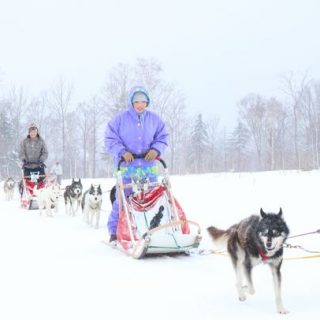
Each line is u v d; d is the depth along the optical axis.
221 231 4.98
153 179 7.59
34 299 4.45
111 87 52.31
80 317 3.92
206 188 16.11
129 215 7.05
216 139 83.31
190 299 4.43
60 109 58.59
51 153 64.12
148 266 5.88
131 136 7.42
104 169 67.56
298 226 8.17
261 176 19.33
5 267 5.84
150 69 52.28
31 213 12.81
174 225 6.48
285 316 3.93
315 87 58.62
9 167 54.78
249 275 4.43
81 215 12.30
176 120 57.69
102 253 6.78
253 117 64.06
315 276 5.19
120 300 4.40
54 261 6.20
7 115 57.16
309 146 56.66
